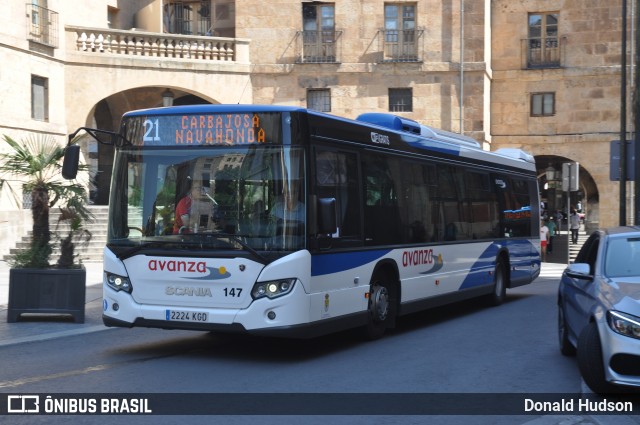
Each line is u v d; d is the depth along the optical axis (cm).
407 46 3403
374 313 1178
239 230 974
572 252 3397
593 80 3538
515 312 1588
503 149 1905
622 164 2180
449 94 3391
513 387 858
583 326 874
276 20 3366
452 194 1455
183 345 1134
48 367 956
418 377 909
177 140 1018
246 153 988
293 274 957
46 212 1335
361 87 3388
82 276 1303
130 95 3359
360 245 1115
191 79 3198
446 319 1479
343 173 1077
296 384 863
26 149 1354
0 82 2703
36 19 2891
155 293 1004
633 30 3491
